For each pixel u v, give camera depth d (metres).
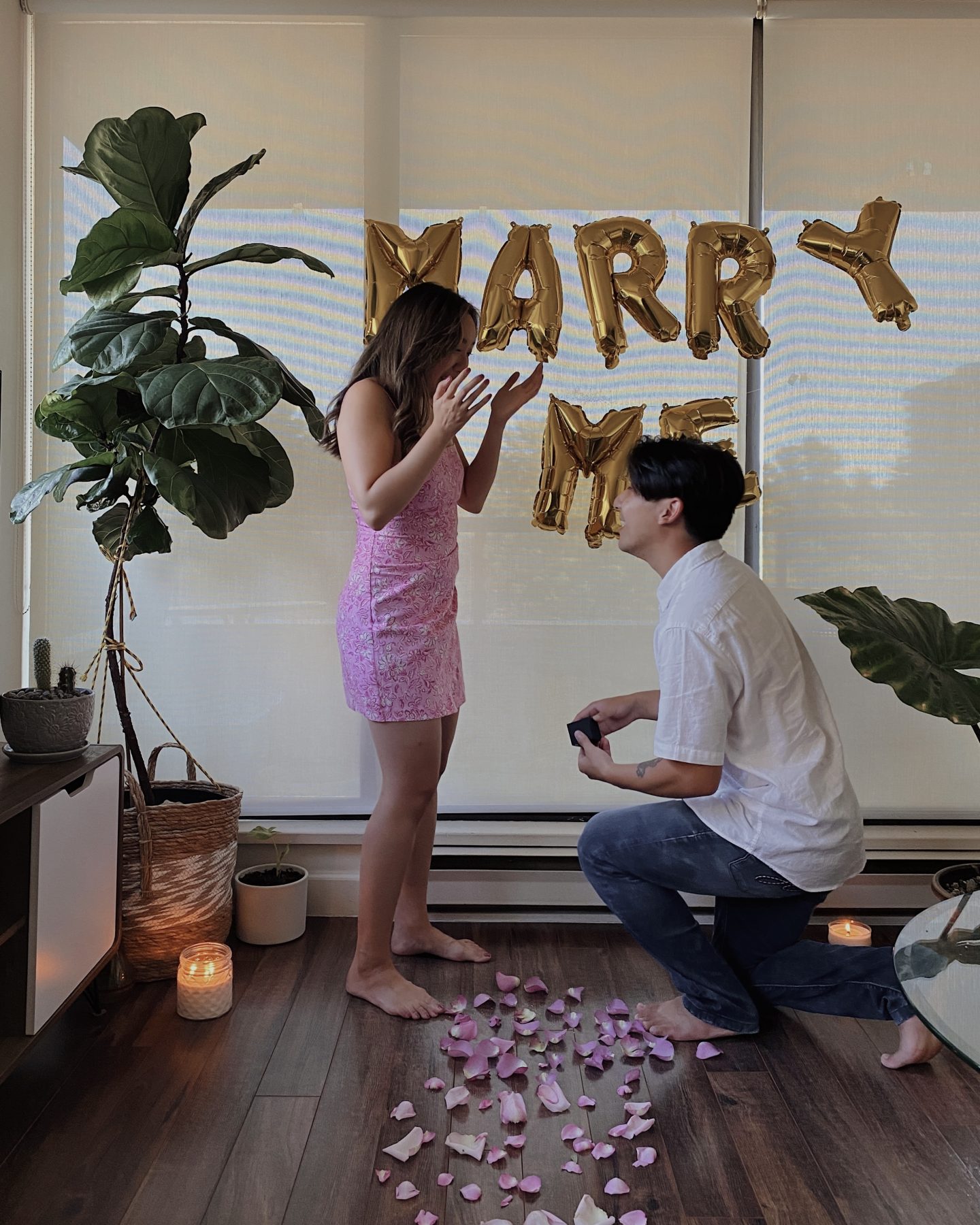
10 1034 1.87
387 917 2.37
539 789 2.88
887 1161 1.79
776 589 2.84
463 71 2.80
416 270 2.69
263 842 2.86
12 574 2.77
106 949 2.23
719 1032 2.20
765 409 2.82
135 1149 1.79
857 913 2.85
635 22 2.79
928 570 2.83
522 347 2.83
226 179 2.36
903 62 2.78
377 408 2.22
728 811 2.08
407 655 2.28
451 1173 1.75
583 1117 1.93
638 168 2.80
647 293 2.68
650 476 2.10
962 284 2.79
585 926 2.84
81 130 2.80
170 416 2.08
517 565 2.85
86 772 2.07
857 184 2.79
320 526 2.85
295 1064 2.09
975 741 2.86
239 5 2.75
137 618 2.86
